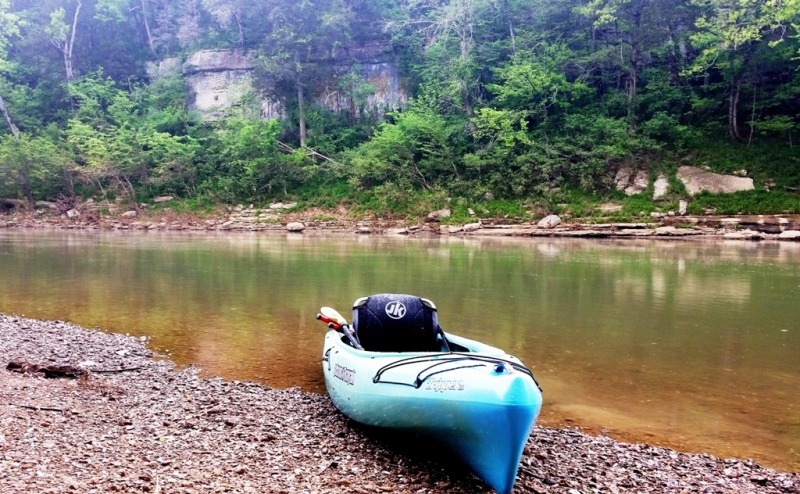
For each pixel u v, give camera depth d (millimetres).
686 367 8625
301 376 7965
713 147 39312
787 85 39125
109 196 51062
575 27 47344
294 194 47500
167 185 50500
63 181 51938
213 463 4730
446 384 4836
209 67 60812
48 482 3992
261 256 23938
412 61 55875
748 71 39156
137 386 7156
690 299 14414
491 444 4547
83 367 7883
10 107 57938
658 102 41000
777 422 6527
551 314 12531
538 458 5395
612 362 8852
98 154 49625
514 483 4738
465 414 4664
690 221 34156
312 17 51594
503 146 42344
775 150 37656
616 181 38969
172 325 10992
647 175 38469
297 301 13648
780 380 8062
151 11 69062
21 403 5949
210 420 5934
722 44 36875
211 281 16703
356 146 51938
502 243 31484
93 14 65000
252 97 54031
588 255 24828
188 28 66438
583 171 38906
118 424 5574
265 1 54406
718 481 5031
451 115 47125
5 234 37531
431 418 4926
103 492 3930
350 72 55531
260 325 11070
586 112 43281
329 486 4496
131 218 47750
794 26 32062
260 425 5891
